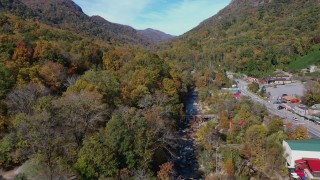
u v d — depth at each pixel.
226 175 67.31
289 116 119.19
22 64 83.38
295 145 69.44
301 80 191.25
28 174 50.00
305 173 63.81
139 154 57.28
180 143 90.69
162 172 58.88
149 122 67.31
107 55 131.38
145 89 93.94
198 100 156.38
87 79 83.12
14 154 56.41
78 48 122.25
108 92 79.38
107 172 51.50
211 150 79.81
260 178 66.44
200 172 71.88
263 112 107.00
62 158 53.47
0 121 60.97
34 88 68.56
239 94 158.88
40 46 97.12
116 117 58.91
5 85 67.44
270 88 181.00
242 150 76.31
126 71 118.56
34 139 53.72
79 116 61.22
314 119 109.56
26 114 61.78
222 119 101.06
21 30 128.50
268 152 71.25
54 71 85.19
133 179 53.19
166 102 97.12
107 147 53.38
